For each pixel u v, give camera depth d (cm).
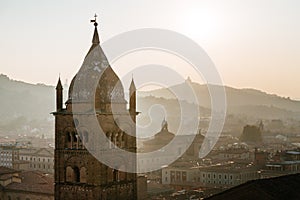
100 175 9981
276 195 7731
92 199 9950
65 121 10262
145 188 18638
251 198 7800
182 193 19888
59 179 10306
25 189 18438
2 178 19088
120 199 10356
